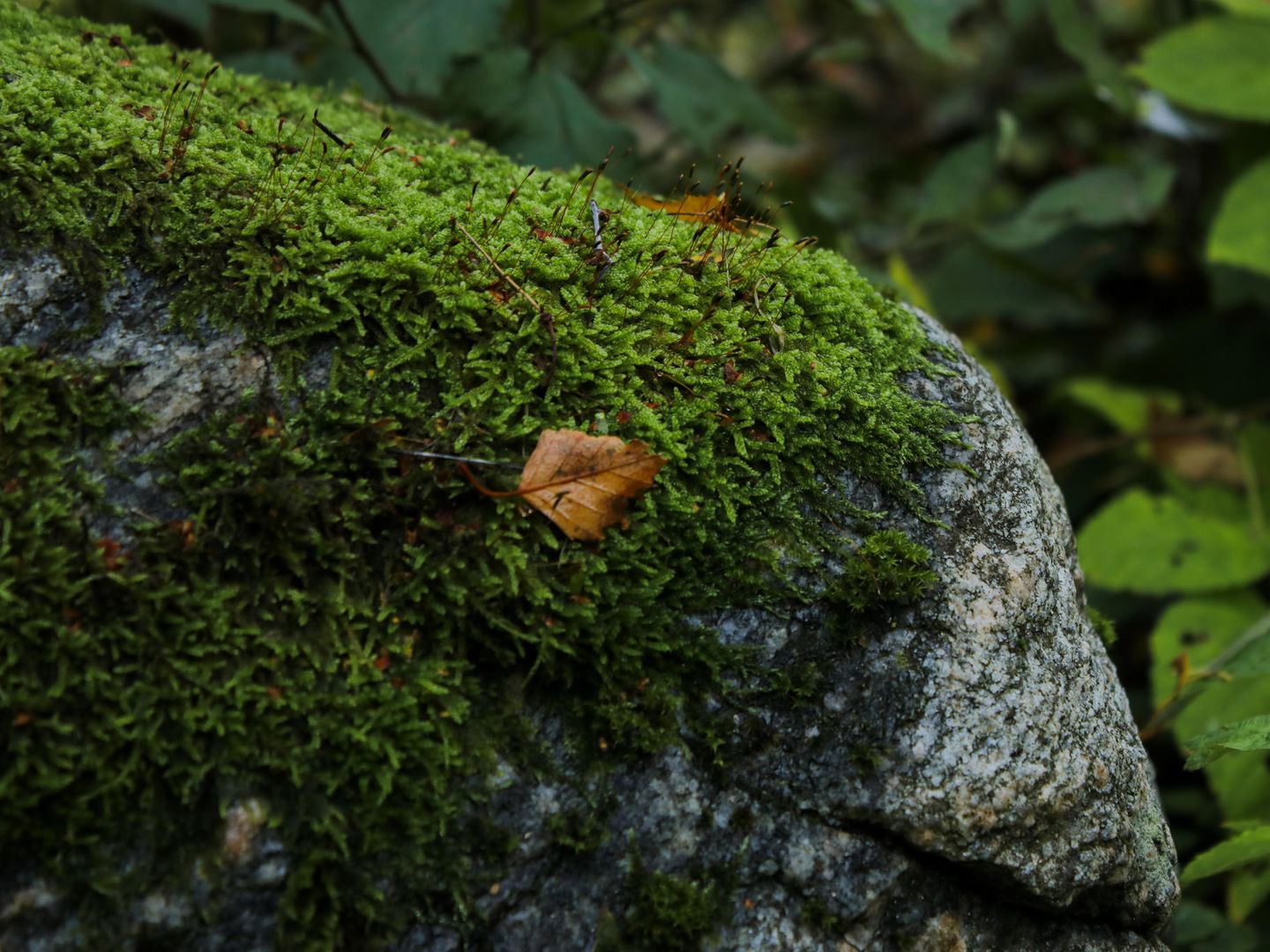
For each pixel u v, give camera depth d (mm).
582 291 558
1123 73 876
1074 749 545
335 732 515
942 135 1297
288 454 528
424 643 529
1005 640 546
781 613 543
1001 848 532
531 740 529
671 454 544
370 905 511
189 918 503
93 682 505
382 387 539
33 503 516
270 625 521
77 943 498
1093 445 912
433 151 609
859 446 560
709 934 523
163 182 549
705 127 762
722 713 537
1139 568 725
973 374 589
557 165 716
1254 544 721
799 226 800
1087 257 985
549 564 533
